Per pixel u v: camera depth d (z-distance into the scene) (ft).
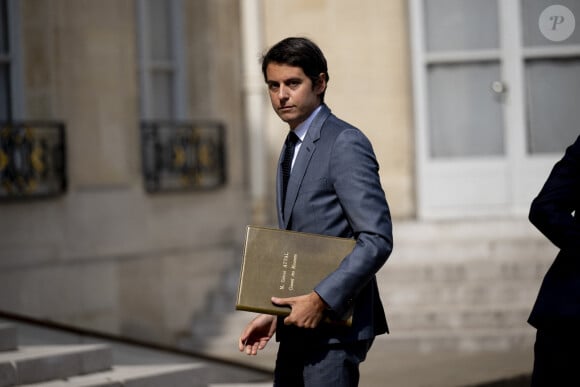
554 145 46.32
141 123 42.29
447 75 46.78
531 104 46.34
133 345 32.68
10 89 38.29
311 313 15.39
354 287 15.46
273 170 47.78
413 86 46.78
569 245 15.74
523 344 39.09
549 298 15.90
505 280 42.11
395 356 37.68
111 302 40.14
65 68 39.29
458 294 41.65
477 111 46.65
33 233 37.35
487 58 46.52
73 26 39.63
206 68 46.03
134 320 41.04
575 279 15.83
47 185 38.17
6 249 36.40
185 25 45.98
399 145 47.57
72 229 38.83
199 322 42.91
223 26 46.65
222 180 45.70
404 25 47.50
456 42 46.70
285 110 16.28
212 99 46.03
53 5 38.99
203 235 44.60
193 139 44.45
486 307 40.78
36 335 30.91
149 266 41.86
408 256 43.62
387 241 15.66
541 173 46.16
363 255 15.48
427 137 46.75
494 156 46.57
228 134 46.50
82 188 39.42
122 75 41.34
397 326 40.34
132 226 41.29
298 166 16.21
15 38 38.32
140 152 41.88
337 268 15.69
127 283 40.86
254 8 47.09
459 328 40.19
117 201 40.70
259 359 38.99
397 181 47.57
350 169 15.85
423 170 46.73
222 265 45.21
